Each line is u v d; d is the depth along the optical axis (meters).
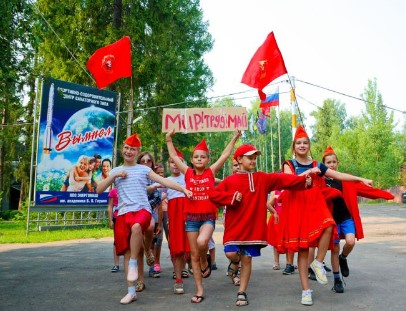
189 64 31.61
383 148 51.88
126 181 5.32
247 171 4.99
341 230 5.70
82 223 19.62
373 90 52.38
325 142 70.56
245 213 4.79
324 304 4.79
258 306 4.74
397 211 30.58
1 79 9.44
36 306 4.80
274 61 7.43
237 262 5.72
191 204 5.21
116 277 6.66
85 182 17.72
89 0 20.25
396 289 5.52
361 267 7.32
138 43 21.45
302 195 4.96
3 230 18.53
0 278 6.59
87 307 4.75
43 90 16.59
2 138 28.11
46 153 16.67
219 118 6.12
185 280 6.46
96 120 18.19
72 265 7.95
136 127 25.62
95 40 20.00
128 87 21.30
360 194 5.86
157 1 21.92
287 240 4.95
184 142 31.73
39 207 16.44
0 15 8.38
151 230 6.36
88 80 20.28
